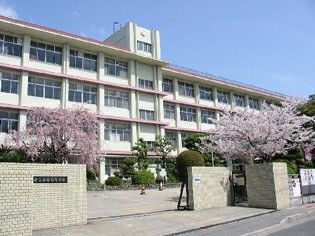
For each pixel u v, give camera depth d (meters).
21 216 10.71
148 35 45.91
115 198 24.73
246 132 26.17
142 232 12.51
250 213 16.86
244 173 20.17
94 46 38.69
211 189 18.89
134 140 40.84
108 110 39.62
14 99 33.00
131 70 42.50
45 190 12.77
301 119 28.41
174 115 47.97
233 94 55.91
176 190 31.33
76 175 13.66
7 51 33.53
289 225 13.66
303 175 21.48
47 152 27.52
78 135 28.59
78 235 11.73
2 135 31.55
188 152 33.12
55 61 36.59
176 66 47.81
